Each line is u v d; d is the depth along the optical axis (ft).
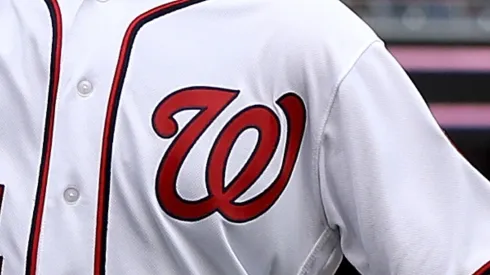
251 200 12.12
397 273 12.07
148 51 12.19
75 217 12.09
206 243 12.11
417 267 12.05
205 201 12.09
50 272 12.07
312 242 12.23
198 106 12.14
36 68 12.20
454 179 12.18
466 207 12.17
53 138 12.14
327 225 12.25
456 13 22.13
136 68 12.17
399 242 12.06
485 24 21.99
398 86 12.23
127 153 12.10
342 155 12.14
